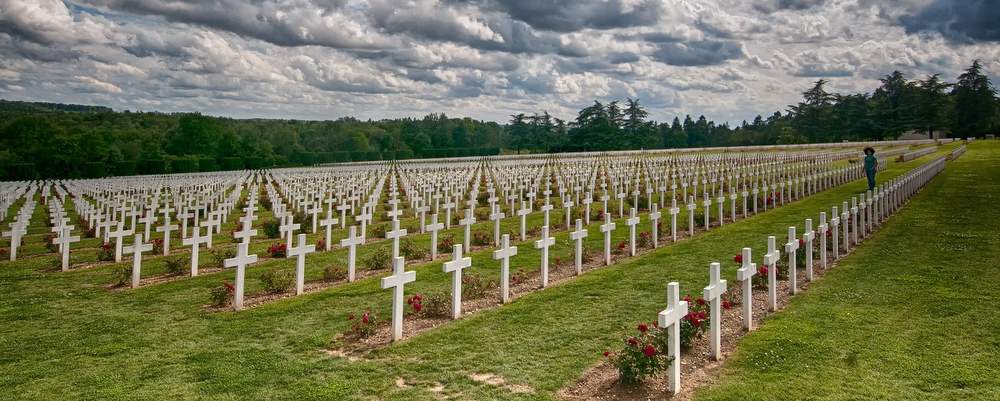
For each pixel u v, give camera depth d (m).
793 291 9.54
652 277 11.05
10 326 8.73
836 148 71.38
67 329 8.56
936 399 5.84
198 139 93.38
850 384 6.20
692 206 15.66
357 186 28.02
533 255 13.68
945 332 7.52
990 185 23.92
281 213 19.62
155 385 6.57
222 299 9.63
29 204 22.69
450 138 137.25
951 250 11.95
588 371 6.77
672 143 144.75
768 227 16.09
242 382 6.62
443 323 8.60
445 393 6.30
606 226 12.45
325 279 11.56
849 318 8.18
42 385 6.61
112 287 11.07
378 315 9.04
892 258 11.59
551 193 27.28
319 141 126.38
